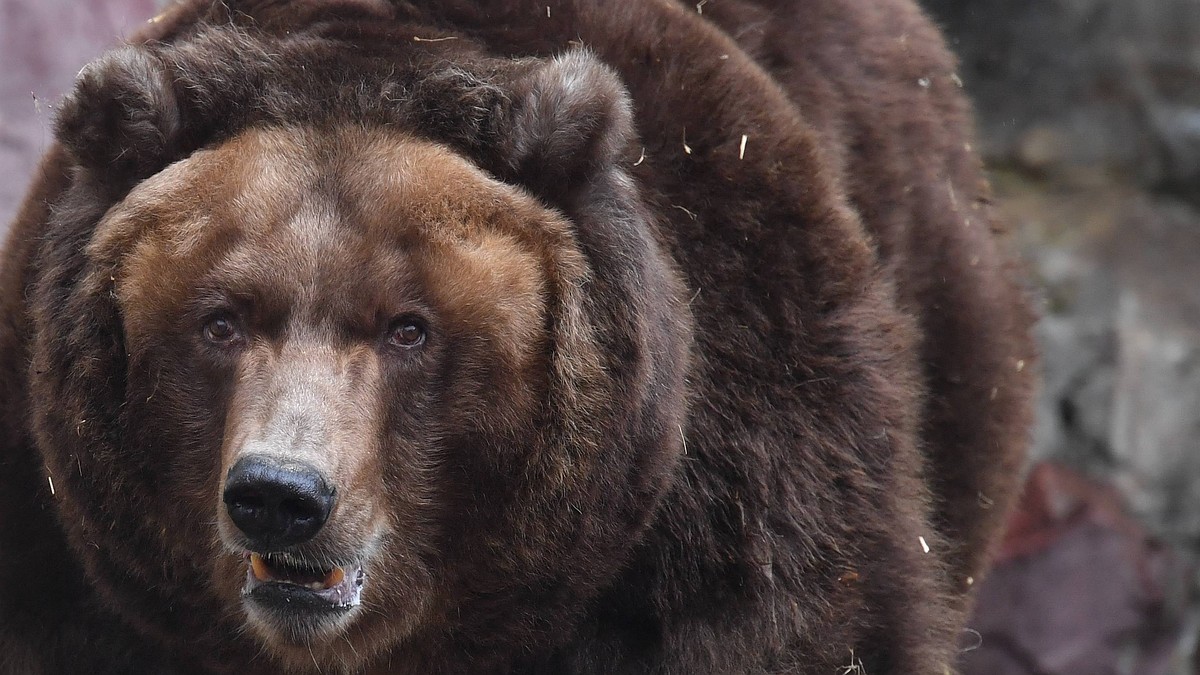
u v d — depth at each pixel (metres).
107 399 9.23
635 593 10.08
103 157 9.31
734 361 10.05
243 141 9.15
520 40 10.29
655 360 9.39
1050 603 19.97
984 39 23.14
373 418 8.77
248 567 9.09
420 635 9.80
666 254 9.94
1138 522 20.25
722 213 10.17
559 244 9.16
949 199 12.86
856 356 10.27
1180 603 20.19
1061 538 20.12
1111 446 20.45
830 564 10.05
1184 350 20.50
